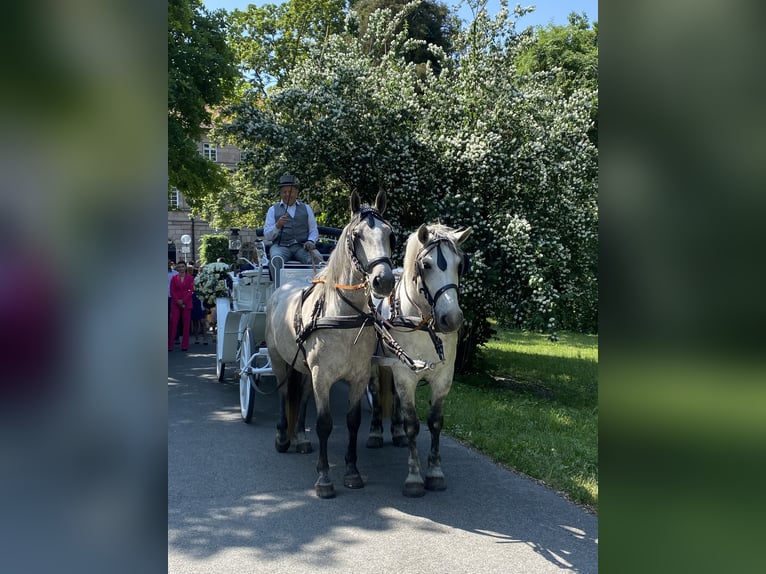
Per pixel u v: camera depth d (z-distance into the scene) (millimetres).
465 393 9031
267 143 10633
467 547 3986
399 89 10742
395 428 6371
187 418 7168
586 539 4125
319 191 11094
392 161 9906
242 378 7156
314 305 4984
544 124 10375
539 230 9688
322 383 4809
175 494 4793
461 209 9656
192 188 15406
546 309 8961
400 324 4727
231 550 3889
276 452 5926
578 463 5590
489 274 9195
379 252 4258
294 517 4414
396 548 3957
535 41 10820
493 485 5133
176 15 13531
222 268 8977
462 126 10281
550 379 11672
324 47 11812
